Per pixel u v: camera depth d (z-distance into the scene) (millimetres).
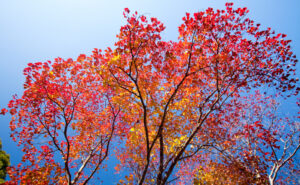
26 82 7578
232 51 7828
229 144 9570
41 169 8180
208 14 7273
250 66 8086
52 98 8305
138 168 9883
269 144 8992
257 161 9023
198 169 9672
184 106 9492
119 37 7055
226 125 10969
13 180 7703
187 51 7848
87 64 7875
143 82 8352
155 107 8109
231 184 9180
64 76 8508
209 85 10000
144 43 7234
